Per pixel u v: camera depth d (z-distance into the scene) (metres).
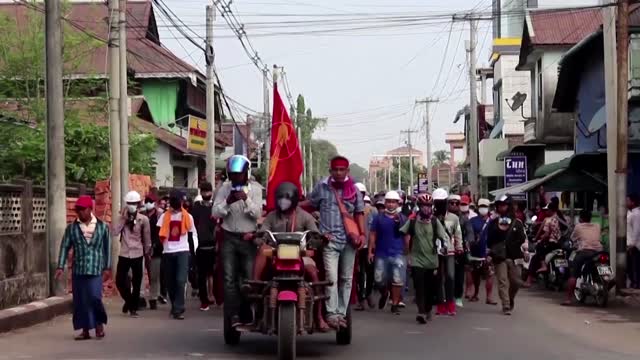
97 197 18.72
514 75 44.75
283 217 10.21
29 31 27.92
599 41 24.78
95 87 29.16
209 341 11.38
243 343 11.19
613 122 18.00
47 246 14.98
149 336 11.84
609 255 17.62
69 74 28.06
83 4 34.75
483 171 43.09
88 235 11.41
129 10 38.47
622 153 17.16
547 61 33.03
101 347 10.77
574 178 23.48
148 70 37.16
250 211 10.67
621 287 17.12
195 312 14.82
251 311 10.79
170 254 13.88
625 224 17.20
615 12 18.06
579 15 33.50
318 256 10.45
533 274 20.45
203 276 15.07
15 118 26.17
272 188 11.22
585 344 11.38
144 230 14.31
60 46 14.98
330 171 10.75
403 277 14.92
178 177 38.41
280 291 9.41
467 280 17.77
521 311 15.41
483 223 17.00
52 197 14.85
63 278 15.05
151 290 15.38
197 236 14.90
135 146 26.16
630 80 20.91
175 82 37.84
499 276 14.98
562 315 14.80
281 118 11.26
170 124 37.69
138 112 33.72
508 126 44.53
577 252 16.52
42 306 13.48
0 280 13.02
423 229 13.54
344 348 10.86
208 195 15.18
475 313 15.12
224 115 55.44
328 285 10.03
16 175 23.12
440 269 14.52
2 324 11.98
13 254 13.62
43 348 10.66
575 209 27.98
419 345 11.15
